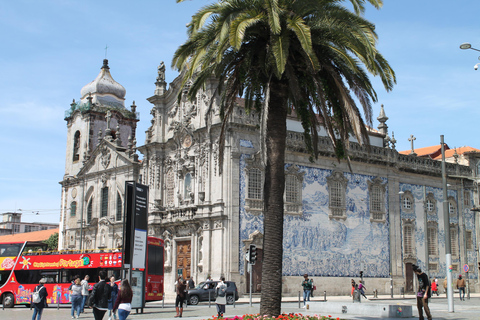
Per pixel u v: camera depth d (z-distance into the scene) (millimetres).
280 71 20828
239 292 46031
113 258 38594
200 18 22906
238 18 21125
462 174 65812
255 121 49531
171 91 56219
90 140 71750
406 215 59250
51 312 34969
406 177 60156
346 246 53250
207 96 51125
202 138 50906
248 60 23594
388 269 56281
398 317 26828
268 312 21234
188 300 40469
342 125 24938
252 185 48750
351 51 23297
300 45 22922
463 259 63469
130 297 19266
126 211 29781
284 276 48375
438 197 62812
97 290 22109
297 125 53844
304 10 22812
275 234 21859
